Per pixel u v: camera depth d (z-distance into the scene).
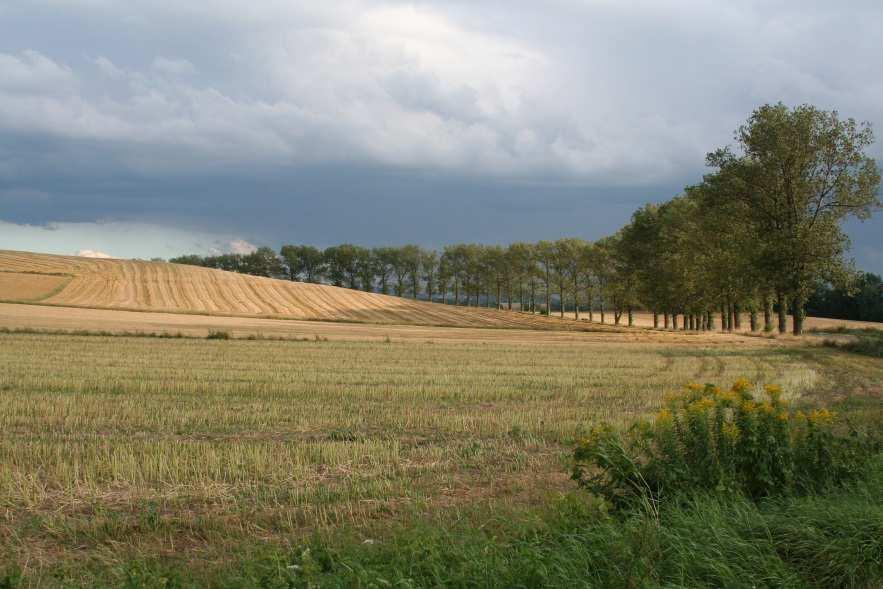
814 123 48.84
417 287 142.12
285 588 5.66
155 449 11.99
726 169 52.28
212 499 9.29
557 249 110.81
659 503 7.51
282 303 89.50
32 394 19.03
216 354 33.28
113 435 13.99
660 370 29.50
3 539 7.74
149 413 16.38
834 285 49.28
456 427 15.14
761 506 7.74
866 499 7.59
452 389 21.56
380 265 143.75
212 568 6.72
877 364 33.50
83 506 8.95
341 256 144.62
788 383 24.41
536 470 11.13
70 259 102.12
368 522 8.27
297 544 7.38
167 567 6.81
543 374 27.17
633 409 18.20
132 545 7.55
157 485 9.95
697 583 5.79
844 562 6.14
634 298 85.69
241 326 59.72
